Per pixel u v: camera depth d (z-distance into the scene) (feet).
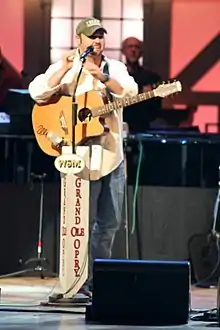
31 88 36.58
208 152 50.60
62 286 36.63
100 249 39.27
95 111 36.52
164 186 50.80
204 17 71.20
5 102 51.90
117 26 71.15
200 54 71.36
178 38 71.26
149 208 50.85
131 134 49.73
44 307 35.88
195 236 50.78
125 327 30.86
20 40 70.59
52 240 51.03
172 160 50.60
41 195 50.11
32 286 45.75
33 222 51.29
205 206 50.96
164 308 31.78
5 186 51.11
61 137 36.81
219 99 71.15
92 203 39.14
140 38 71.10
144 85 57.47
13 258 51.42
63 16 71.05
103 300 31.86
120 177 39.01
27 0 70.44
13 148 50.72
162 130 51.65
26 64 70.64
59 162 35.68
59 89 36.76
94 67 36.40
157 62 71.15
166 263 31.86
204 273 50.26
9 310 34.94
